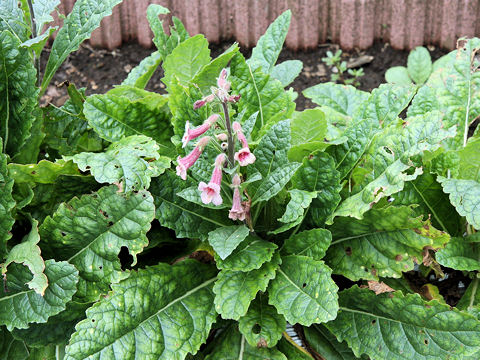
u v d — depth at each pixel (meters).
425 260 0.45
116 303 0.43
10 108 0.49
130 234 0.44
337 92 0.70
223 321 0.48
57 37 0.51
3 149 0.50
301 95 0.96
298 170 0.46
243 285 0.44
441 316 0.43
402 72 0.93
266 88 0.53
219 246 0.42
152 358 0.42
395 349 0.44
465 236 0.53
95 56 1.02
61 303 0.43
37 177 0.46
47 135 0.53
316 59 1.00
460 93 0.55
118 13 1.00
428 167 0.49
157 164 0.44
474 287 0.50
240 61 0.52
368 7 0.96
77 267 0.45
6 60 0.48
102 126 0.50
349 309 0.46
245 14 0.97
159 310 0.44
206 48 0.54
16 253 0.43
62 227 0.44
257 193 0.44
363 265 0.46
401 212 0.44
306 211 0.47
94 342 0.41
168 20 0.99
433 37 0.98
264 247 0.45
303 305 0.42
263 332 0.44
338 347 0.47
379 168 0.46
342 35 1.00
